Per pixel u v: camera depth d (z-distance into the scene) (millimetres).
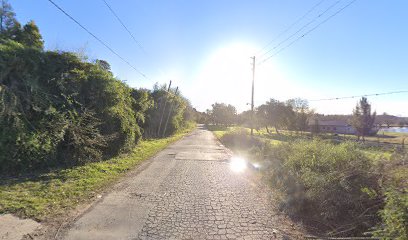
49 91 8867
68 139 8820
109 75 11617
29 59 8492
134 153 13008
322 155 7051
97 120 10320
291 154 8742
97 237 3865
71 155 8789
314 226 4625
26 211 4609
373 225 4152
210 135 35312
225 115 80562
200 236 4051
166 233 4102
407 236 2887
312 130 49594
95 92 10594
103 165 9180
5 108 6934
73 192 5910
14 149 6930
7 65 7766
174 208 5273
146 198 5863
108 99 11242
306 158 7309
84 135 9320
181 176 8352
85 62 10703
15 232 3859
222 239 3982
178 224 4473
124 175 8227
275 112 53656
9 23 17422
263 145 14102
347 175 5258
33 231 3945
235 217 4910
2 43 8477
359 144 8195
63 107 8867
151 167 9828
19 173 7078
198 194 6352
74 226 4207
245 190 6891
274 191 6648
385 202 3902
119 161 10414
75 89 9711
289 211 5219
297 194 5633
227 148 18500
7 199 5090
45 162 7820
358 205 4617
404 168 5031
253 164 11047
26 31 14703
